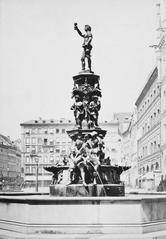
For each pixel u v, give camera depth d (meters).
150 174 45.12
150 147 53.94
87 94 16.30
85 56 16.86
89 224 10.90
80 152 14.89
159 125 46.97
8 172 93.88
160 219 11.80
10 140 98.19
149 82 53.25
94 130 15.61
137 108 69.06
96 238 10.11
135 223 10.91
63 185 14.74
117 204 10.98
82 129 15.61
